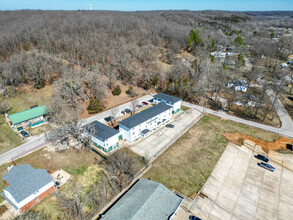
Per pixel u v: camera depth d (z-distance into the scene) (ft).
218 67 317.42
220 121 197.26
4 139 159.43
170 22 563.48
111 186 119.55
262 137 172.96
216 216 106.63
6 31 338.13
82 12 620.49
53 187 114.42
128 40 366.84
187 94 249.14
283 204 114.32
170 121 196.13
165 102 213.87
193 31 386.52
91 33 344.69
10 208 104.83
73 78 207.72
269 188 124.67
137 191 107.65
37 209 104.17
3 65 235.40
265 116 199.93
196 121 196.03
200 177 130.82
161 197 102.06
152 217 92.94
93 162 139.23
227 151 155.74
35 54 249.75
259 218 106.63
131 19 496.64
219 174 134.10
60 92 196.65
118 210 96.48
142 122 164.96
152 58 313.12
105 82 248.93
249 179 131.13
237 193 120.88
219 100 240.53
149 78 265.13
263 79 303.27
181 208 109.19
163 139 167.32
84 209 104.58
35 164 135.85
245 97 237.04
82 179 124.06
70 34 341.21
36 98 215.72
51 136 160.66
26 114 175.52
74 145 156.66
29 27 349.00
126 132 160.97
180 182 126.31
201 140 167.94
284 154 153.38
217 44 453.99
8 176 111.96
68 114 184.03
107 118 192.54
